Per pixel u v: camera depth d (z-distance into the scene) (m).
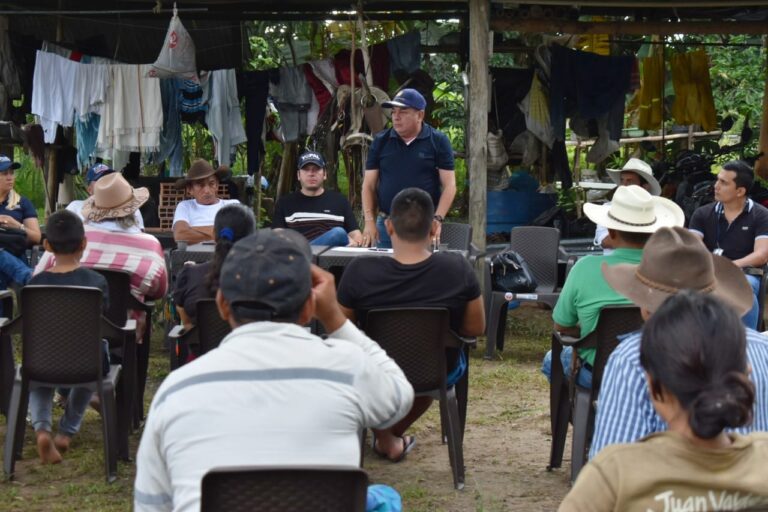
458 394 5.43
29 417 6.24
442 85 14.59
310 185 7.66
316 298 2.73
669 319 2.04
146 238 6.09
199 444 2.40
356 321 5.00
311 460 2.42
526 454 5.80
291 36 13.08
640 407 2.72
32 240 7.90
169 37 9.59
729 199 7.32
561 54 11.32
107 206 6.01
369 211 7.39
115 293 5.83
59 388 5.38
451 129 15.64
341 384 2.50
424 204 4.87
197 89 10.48
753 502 2.00
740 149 13.45
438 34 12.12
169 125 10.50
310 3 11.50
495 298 8.47
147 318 6.17
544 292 8.63
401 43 10.67
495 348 8.91
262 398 2.44
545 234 8.91
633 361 2.76
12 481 5.18
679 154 12.04
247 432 2.41
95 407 5.91
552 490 5.12
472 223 9.52
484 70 9.48
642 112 12.58
